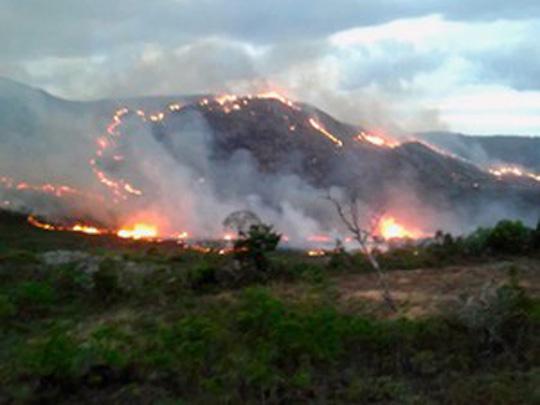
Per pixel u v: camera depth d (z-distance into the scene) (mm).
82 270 23484
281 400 9266
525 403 8500
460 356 10547
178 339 11742
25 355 11188
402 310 14695
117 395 9648
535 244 23984
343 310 15266
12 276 23094
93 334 13273
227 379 9844
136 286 21203
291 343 11156
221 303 17391
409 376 10164
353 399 9203
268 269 22203
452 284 17625
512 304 11961
